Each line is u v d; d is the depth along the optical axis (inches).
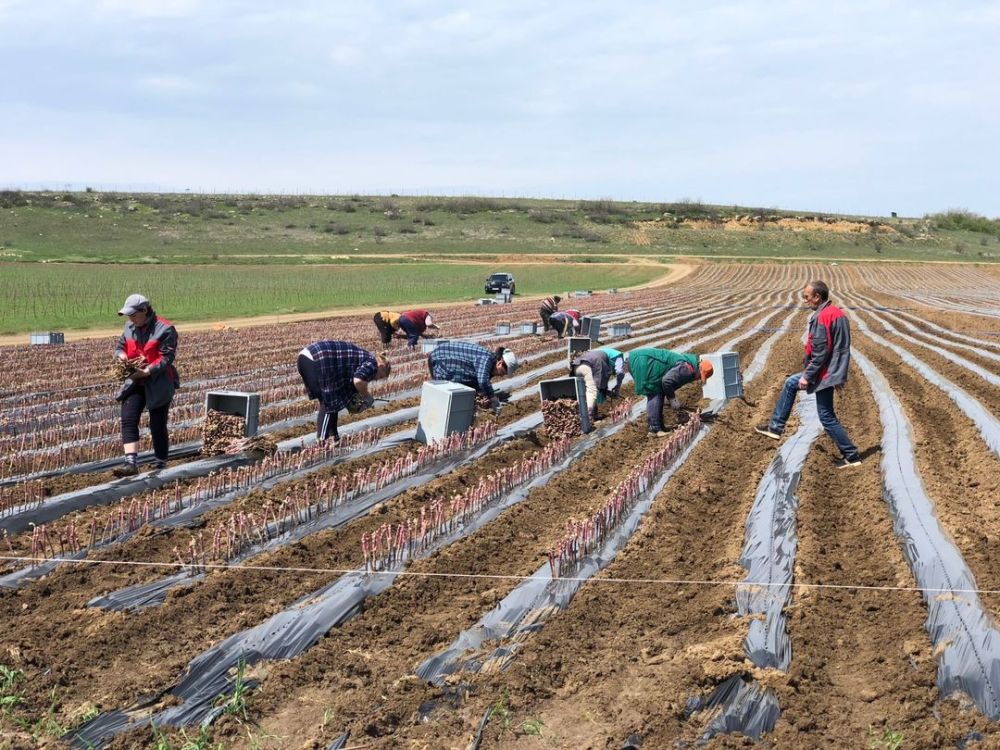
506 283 1948.8
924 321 1326.3
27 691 195.2
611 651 214.8
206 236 3772.1
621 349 884.6
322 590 249.3
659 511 321.1
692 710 188.7
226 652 212.1
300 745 176.4
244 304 1517.0
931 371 707.4
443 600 248.5
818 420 495.2
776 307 1627.7
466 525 308.5
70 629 225.0
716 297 2005.4
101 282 1920.5
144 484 350.6
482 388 437.4
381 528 290.2
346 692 196.9
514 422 493.7
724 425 474.9
